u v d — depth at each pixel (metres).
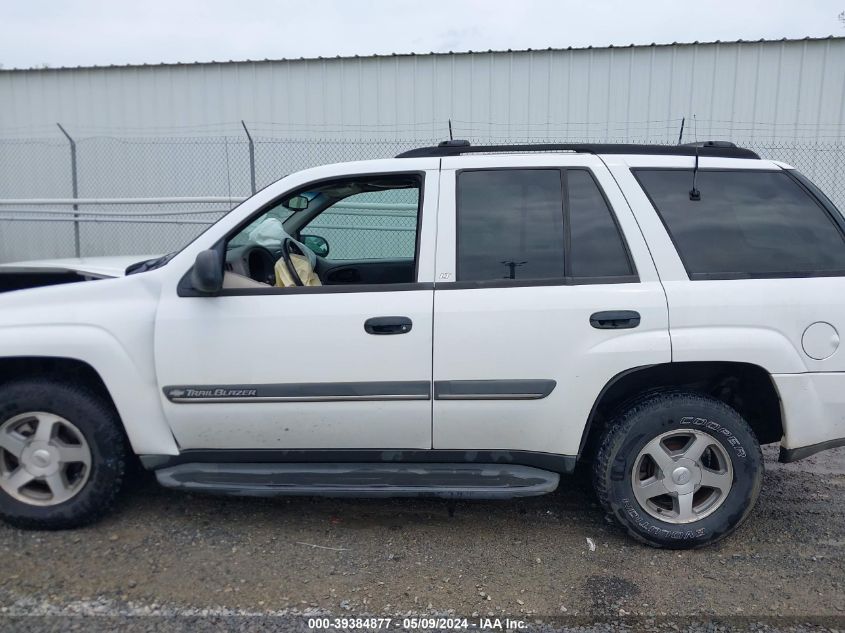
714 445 3.19
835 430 3.14
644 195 3.21
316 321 3.11
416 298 3.12
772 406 3.29
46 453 3.28
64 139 11.26
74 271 4.17
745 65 9.83
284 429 3.22
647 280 3.12
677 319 3.06
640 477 3.26
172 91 10.88
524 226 3.21
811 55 9.74
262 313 3.12
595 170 3.25
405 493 3.25
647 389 3.31
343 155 10.48
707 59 9.85
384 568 3.12
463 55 10.09
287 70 10.51
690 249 3.15
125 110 11.05
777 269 3.13
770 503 3.88
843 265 3.15
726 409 3.16
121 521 3.51
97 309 3.20
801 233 3.20
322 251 4.58
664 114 9.98
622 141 10.06
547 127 10.12
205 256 3.05
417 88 10.25
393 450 3.27
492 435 3.20
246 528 3.48
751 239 3.18
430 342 3.09
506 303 3.08
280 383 3.13
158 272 3.26
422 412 3.15
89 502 3.30
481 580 3.03
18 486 3.33
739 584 3.01
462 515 3.69
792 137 9.90
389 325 3.09
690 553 3.28
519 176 3.27
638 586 2.99
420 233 3.21
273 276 3.62
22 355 3.15
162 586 2.93
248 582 2.98
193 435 3.25
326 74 10.42
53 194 11.41
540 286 3.12
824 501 3.91
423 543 3.36
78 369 3.42
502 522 3.60
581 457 3.62
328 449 3.29
